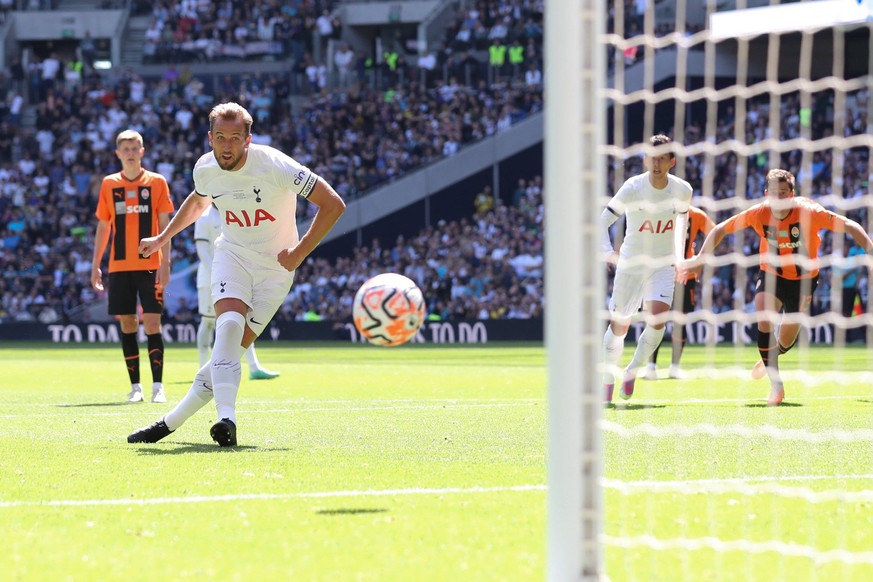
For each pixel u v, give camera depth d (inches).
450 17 1994.3
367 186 1722.4
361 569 180.4
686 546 193.3
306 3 1961.1
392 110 1795.0
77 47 2101.4
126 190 516.4
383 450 326.3
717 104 1569.9
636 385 589.0
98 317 1657.2
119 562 185.9
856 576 176.9
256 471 282.7
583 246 158.7
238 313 341.4
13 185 1782.7
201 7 1990.7
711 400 493.4
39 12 2059.5
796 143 271.1
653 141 460.8
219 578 175.8
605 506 230.2
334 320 1533.0
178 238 1611.7
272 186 332.5
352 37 2028.8
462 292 1542.8
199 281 640.4
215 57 1951.3
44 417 440.8
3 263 1710.1
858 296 1268.5
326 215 328.2
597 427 158.6
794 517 220.4
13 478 272.4
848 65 1530.5
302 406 489.1
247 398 539.8
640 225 469.1
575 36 158.6
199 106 1849.2
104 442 352.2
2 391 606.9
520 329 1465.3
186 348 1296.8
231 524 215.2
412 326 329.7
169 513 226.7
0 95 1907.0
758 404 472.4
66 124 1846.7
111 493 250.8
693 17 1601.9
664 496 241.3
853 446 327.0
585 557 157.6
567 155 158.6
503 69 1775.3
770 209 477.4
